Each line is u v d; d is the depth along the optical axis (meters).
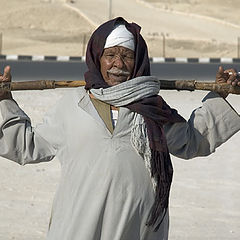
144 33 60.94
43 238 10.35
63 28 62.06
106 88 6.02
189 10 69.88
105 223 5.95
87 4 69.25
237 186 13.11
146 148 5.96
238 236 10.55
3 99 6.38
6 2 66.62
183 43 58.38
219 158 14.92
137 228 6.01
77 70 32.22
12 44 54.94
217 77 6.49
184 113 19.88
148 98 6.03
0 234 10.41
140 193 5.95
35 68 32.78
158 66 35.12
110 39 6.08
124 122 5.98
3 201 11.95
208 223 11.07
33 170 13.84
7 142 6.32
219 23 65.50
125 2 71.12
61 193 6.08
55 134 6.19
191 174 13.77
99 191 5.92
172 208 11.72
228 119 6.36
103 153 5.96
